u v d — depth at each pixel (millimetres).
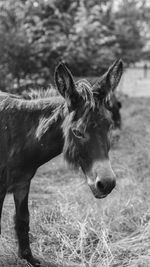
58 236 3408
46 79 7559
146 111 9445
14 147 2891
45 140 2814
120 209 3826
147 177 4656
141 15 12930
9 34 7305
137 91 15625
